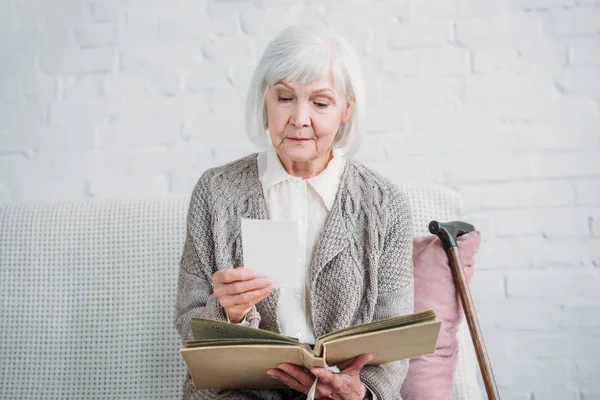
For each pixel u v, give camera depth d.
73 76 1.99
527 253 1.88
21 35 2.00
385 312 1.32
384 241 1.36
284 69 1.25
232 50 1.97
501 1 1.92
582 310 1.86
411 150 1.92
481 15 1.93
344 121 1.39
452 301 1.47
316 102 1.28
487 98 1.92
